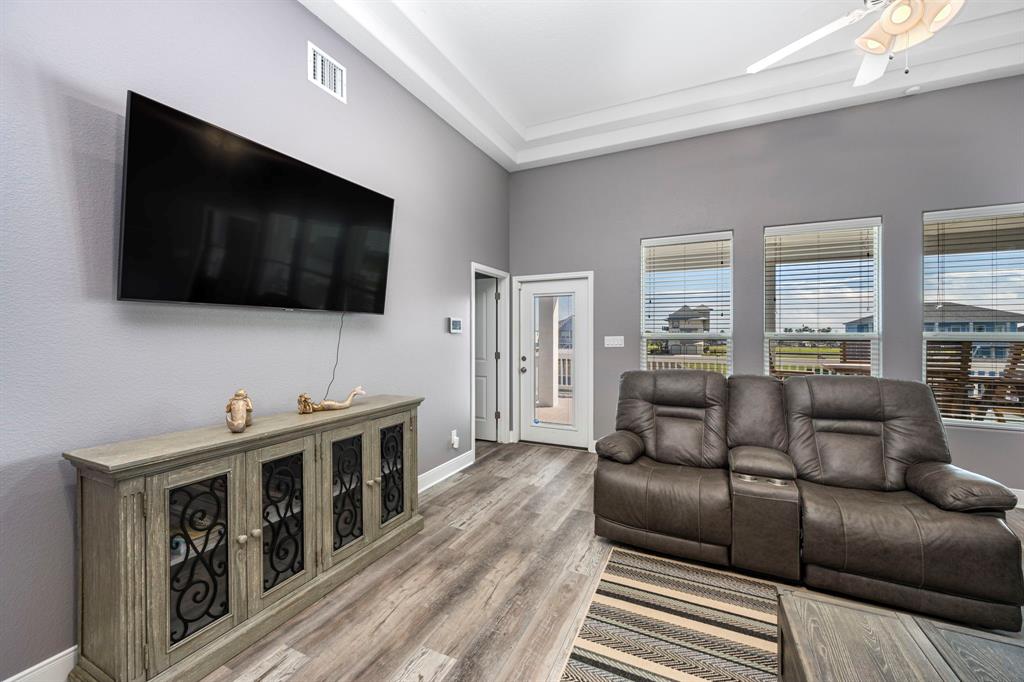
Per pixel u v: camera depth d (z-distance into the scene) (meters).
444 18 2.74
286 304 2.14
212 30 1.92
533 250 4.83
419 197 3.33
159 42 1.73
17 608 1.37
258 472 1.69
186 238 1.69
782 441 2.52
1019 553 1.66
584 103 3.85
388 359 3.01
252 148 1.92
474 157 4.15
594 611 1.87
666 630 1.75
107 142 1.58
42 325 1.42
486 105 3.69
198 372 1.87
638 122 4.01
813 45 3.04
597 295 4.51
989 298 3.14
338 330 2.60
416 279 3.30
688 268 4.15
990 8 2.67
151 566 1.36
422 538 2.54
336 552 2.05
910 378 3.34
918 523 1.79
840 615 1.23
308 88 2.39
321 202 2.29
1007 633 1.71
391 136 3.03
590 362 4.53
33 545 1.40
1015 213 3.06
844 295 3.58
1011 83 3.04
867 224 3.47
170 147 1.62
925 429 2.29
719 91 3.58
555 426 4.75
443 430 3.64
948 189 3.22
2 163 1.33
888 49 2.03
